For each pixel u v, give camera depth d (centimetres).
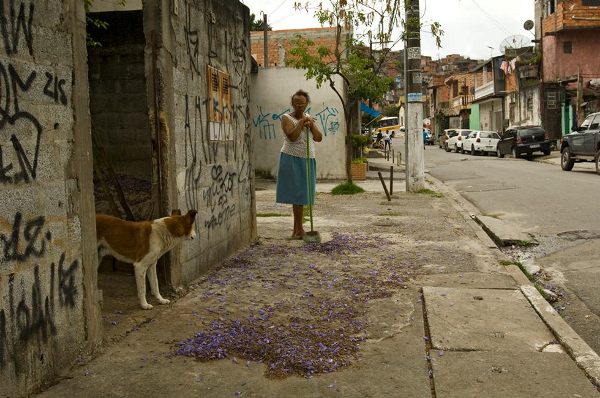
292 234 889
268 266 685
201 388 368
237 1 767
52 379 374
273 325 481
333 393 360
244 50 800
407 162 1528
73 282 397
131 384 372
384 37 1480
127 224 512
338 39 1498
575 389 362
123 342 444
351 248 788
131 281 614
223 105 705
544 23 3750
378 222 1024
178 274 572
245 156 801
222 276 636
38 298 358
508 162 2758
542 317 496
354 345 437
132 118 793
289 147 834
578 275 679
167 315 506
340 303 540
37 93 359
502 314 504
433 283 609
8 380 331
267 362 407
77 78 402
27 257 347
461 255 745
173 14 551
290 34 2777
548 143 2948
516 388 363
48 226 369
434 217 1084
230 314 511
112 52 786
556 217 1060
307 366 396
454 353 420
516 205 1251
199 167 625
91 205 423
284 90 1914
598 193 1370
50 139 371
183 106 579
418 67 1500
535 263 750
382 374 387
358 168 1912
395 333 463
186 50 588
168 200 541
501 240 873
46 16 368
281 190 848
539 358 411
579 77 3150
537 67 3703
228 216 728
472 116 5538
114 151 801
